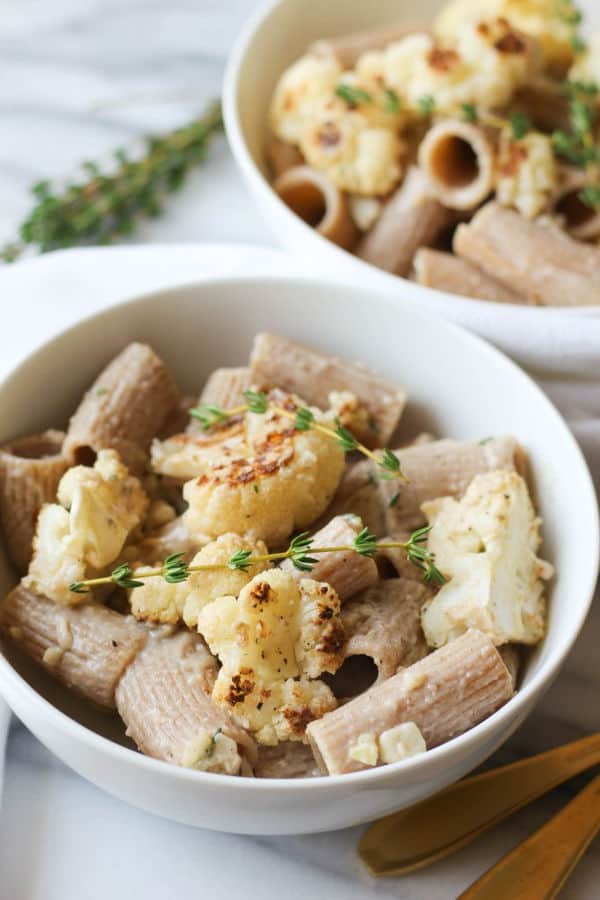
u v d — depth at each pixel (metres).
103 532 0.53
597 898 0.52
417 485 0.55
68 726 0.49
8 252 0.69
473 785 0.53
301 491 0.53
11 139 0.75
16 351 0.61
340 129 0.65
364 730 0.49
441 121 0.65
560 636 0.52
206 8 0.80
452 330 0.58
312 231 0.62
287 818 0.49
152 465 0.56
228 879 0.52
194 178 0.74
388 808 0.50
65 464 0.55
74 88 0.77
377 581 0.53
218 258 0.64
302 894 0.52
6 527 0.55
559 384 0.60
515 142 0.64
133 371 0.57
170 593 0.52
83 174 0.74
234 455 0.54
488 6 0.69
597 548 0.53
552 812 0.54
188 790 0.48
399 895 0.52
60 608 0.52
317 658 0.51
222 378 0.58
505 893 0.51
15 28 0.79
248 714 0.50
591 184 0.65
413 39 0.66
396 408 0.57
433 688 0.50
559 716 0.56
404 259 0.65
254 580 0.51
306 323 0.59
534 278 0.62
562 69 0.69
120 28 0.79
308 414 0.54
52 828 0.53
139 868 0.52
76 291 0.63
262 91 0.69
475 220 0.63
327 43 0.69
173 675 0.51
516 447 0.56
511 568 0.53
